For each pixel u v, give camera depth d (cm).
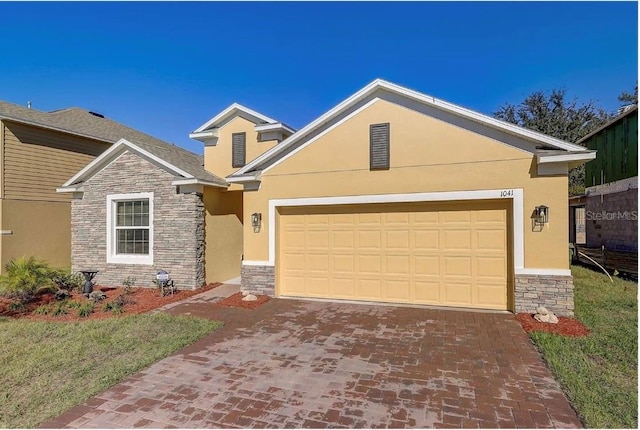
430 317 762
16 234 1346
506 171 783
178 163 1177
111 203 1183
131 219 1172
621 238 1362
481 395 430
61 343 631
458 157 819
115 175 1176
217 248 1203
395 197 869
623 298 912
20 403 428
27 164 1395
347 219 935
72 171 1573
